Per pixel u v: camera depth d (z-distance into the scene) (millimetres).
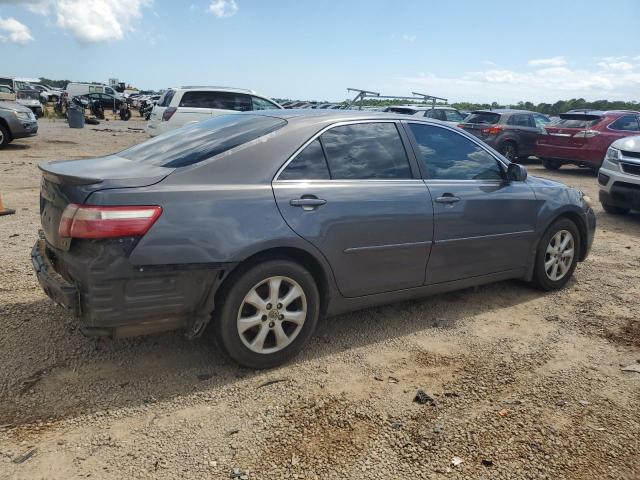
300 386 3250
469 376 3453
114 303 2865
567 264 5148
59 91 58781
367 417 2957
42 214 3400
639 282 5453
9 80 43719
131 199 2867
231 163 3256
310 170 3520
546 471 2574
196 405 3000
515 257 4688
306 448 2676
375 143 3904
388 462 2596
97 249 2801
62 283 2963
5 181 9438
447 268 4207
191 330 3145
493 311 4578
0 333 3668
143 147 3797
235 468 2510
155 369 3354
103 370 3307
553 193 4938
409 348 3826
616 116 13555
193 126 4086
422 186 4008
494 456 2668
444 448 2717
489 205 4367
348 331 4066
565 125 14039
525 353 3805
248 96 15148
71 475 2416
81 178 2855
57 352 3480
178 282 2988
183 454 2590
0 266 4902
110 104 41531
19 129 14555
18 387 3070
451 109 18266
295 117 3711
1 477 2381
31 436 2666
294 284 3396
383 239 3746
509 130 15539
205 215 3025
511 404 3137
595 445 2781
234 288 3180
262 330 3332
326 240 3459
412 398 3170
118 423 2805
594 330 4246
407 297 4090
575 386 3369
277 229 3238
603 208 9609
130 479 2408
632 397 3264
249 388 3201
